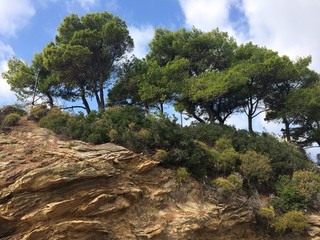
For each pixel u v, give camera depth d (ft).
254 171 84.89
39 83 114.42
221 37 124.67
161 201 66.95
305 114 115.96
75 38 103.40
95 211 58.29
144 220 62.69
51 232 53.78
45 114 83.87
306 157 108.78
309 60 124.88
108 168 63.10
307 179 86.84
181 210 67.82
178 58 115.24
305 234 76.69
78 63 101.19
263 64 111.65
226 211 72.43
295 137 124.26
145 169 69.62
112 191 61.41
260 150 94.79
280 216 78.74
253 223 75.20
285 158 94.68
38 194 56.34
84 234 55.88
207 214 68.64
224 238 70.13
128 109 85.71
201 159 79.46
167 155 74.13
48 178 56.75
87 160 64.69
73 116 82.89
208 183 77.15
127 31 108.17
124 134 74.84
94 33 103.86
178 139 78.95
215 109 120.57
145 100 105.50
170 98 111.24
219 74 113.50
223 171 83.82
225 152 87.40
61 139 73.61
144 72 110.83
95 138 73.10
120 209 60.80
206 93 106.22
